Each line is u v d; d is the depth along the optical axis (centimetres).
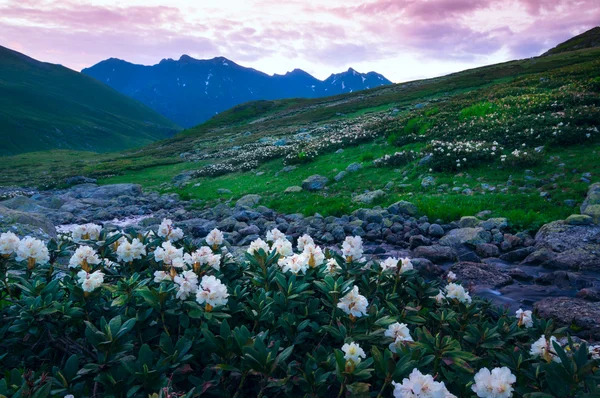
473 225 1330
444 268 1038
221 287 351
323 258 482
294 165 2875
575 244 1048
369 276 487
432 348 340
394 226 1425
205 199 2603
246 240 1463
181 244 559
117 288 375
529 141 1962
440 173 1911
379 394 285
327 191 2128
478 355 400
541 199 1398
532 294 838
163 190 3322
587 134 1823
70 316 350
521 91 3306
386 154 2373
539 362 354
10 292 423
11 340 353
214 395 314
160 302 349
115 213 2480
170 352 316
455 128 2505
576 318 642
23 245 428
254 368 280
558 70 4272
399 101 6231
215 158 4709
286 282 417
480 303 504
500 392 278
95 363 314
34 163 9031
